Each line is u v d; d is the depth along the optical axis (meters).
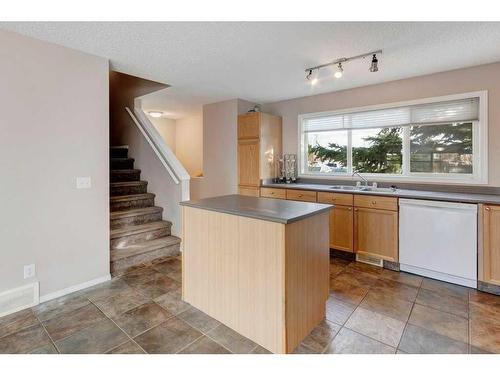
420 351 1.82
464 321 2.17
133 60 2.98
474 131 3.25
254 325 1.92
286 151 4.94
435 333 2.02
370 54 2.82
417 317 2.23
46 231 2.48
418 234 3.01
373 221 3.34
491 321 2.17
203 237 2.25
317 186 4.17
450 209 2.81
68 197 2.62
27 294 2.37
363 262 3.48
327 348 1.86
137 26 2.25
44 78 2.44
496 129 3.06
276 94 4.50
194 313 2.29
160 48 2.68
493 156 3.09
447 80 3.33
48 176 2.48
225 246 2.08
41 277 2.46
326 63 3.10
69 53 2.61
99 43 2.54
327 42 2.57
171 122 7.10
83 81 2.71
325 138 4.57
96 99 2.81
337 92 4.27
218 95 4.59
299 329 1.89
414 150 3.70
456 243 2.79
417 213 3.01
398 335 2.00
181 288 2.71
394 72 3.39
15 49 2.27
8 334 2.01
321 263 2.13
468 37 2.46
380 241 3.30
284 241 1.73
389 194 3.21
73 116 2.64
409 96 3.61
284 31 2.36
